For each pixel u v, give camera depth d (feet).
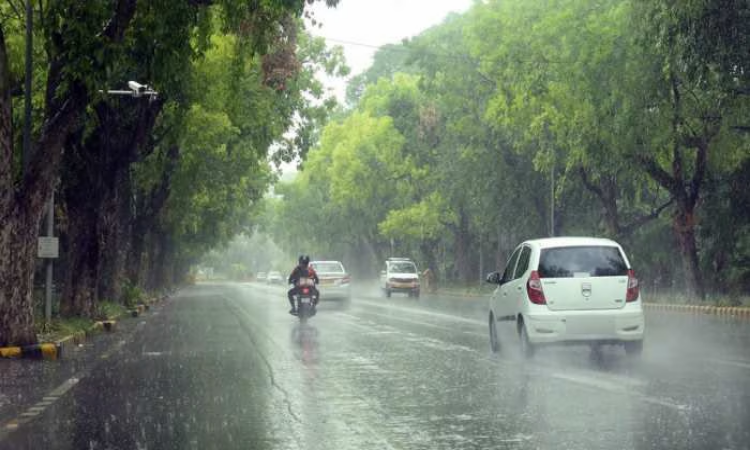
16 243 54.29
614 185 127.44
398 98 216.13
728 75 79.97
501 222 158.61
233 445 26.12
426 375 42.04
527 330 44.70
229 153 131.95
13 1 73.05
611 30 100.89
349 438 26.91
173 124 93.15
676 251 141.08
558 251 45.24
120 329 82.58
